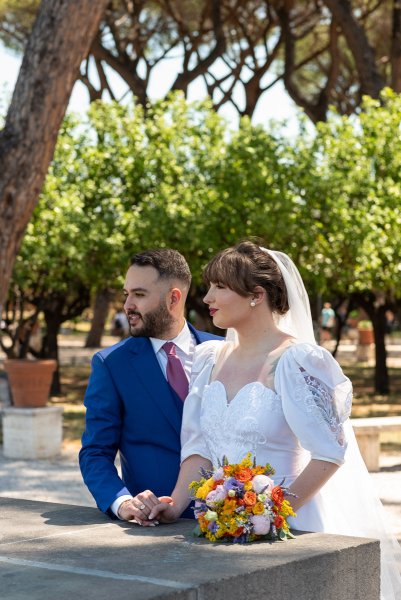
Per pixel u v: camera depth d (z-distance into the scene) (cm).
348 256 1529
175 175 1566
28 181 1032
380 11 2389
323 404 276
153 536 257
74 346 3294
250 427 280
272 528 251
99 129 1623
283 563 226
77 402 1702
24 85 1025
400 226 1541
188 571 216
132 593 197
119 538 254
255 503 250
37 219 1497
